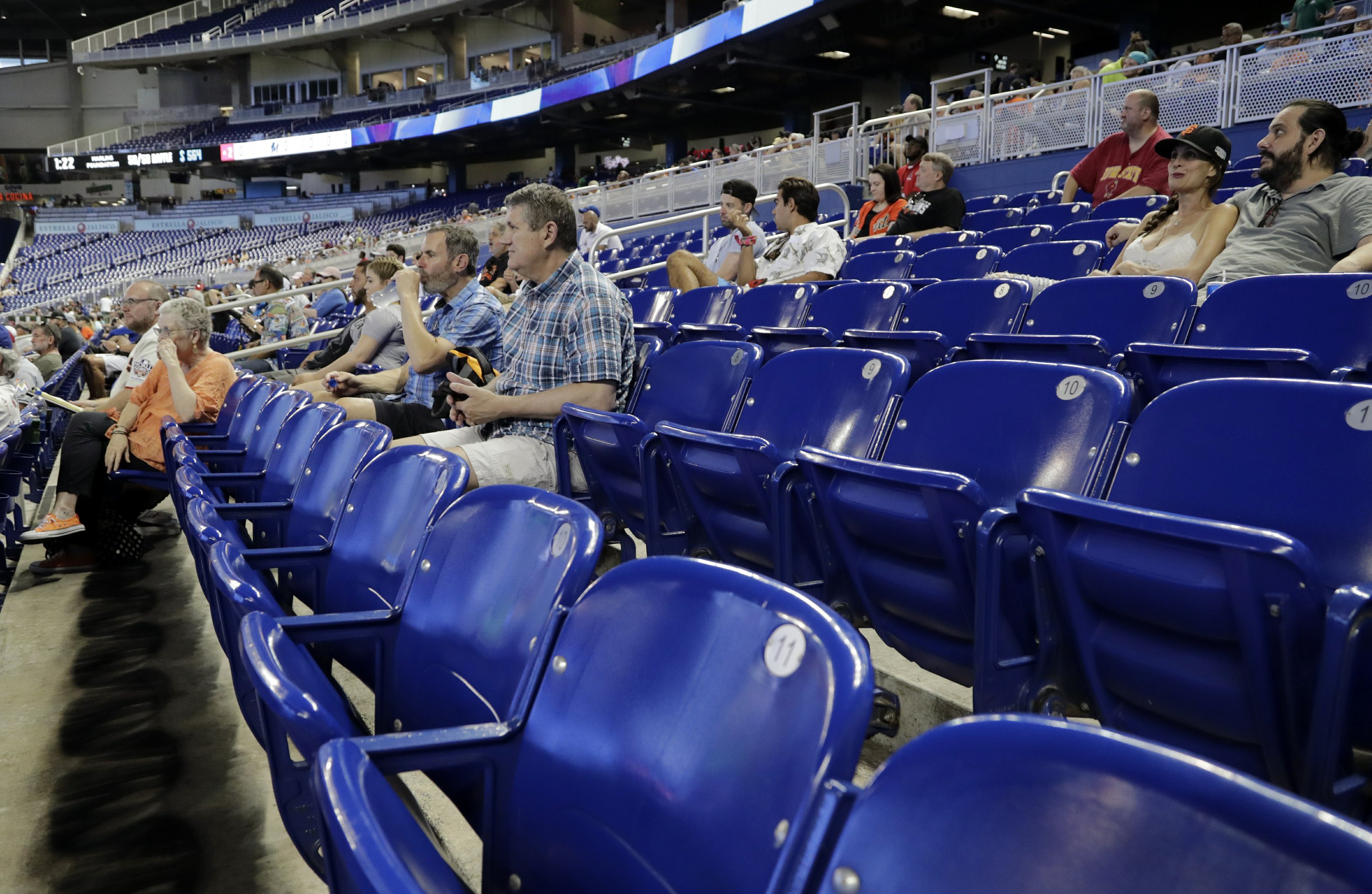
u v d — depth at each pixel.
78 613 3.53
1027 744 0.60
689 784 0.86
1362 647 1.12
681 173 15.33
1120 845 0.54
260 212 41.41
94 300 31.83
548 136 35.47
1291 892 0.48
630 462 2.49
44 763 2.37
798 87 27.36
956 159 10.66
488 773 1.10
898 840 0.63
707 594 0.95
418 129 34.72
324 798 0.89
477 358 3.13
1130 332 2.92
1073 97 9.32
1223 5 19.39
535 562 1.28
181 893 1.84
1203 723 1.27
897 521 1.66
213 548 1.71
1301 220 3.35
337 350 5.73
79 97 47.69
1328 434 1.42
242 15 44.16
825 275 5.62
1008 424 1.89
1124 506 1.27
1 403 5.59
